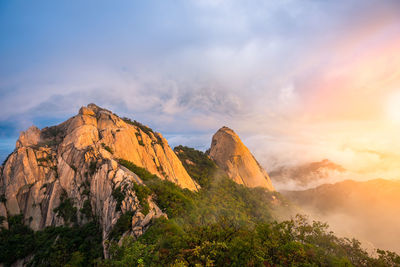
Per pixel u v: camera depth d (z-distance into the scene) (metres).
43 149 84.81
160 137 117.50
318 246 46.25
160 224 46.12
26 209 72.31
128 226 48.34
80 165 77.56
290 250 30.58
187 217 59.47
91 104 111.69
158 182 78.12
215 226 31.28
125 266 24.81
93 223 62.44
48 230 66.06
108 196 61.16
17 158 79.88
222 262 24.22
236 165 140.25
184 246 26.59
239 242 26.12
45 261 53.59
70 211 68.50
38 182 76.00
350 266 35.97
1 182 77.12
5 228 67.62
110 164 70.44
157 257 24.31
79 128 86.94
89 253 51.59
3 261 58.69
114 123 97.88
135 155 90.75
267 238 32.44
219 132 159.50
